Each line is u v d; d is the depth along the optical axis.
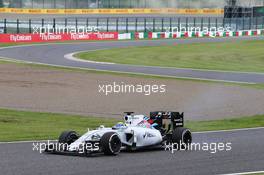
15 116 57.84
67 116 59.50
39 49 157.25
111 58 142.50
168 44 190.88
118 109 66.00
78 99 73.12
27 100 70.69
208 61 145.00
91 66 120.69
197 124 57.22
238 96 81.94
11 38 173.88
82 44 179.25
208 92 85.44
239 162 35.75
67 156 36.22
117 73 108.50
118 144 37.12
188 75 110.56
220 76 111.31
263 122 59.84
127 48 172.25
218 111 67.62
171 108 68.25
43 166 32.62
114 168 32.47
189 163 34.88
